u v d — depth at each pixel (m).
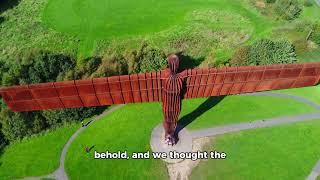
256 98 62.38
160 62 63.44
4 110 56.06
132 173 53.03
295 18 80.75
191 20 80.50
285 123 58.84
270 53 64.81
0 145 56.12
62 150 55.84
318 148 55.78
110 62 62.59
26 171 53.66
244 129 57.84
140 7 83.56
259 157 54.62
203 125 58.16
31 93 36.62
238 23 79.75
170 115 46.22
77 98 38.47
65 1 85.31
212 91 41.62
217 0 85.44
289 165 53.78
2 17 81.75
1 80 61.38
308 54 71.50
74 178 52.69
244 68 38.09
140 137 57.00
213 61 69.69
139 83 38.94
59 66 60.53
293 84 40.50
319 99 62.59
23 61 61.69
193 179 52.31
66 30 78.12
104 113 60.34
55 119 57.84
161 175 52.69
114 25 79.06
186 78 39.91
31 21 80.62
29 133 57.25
